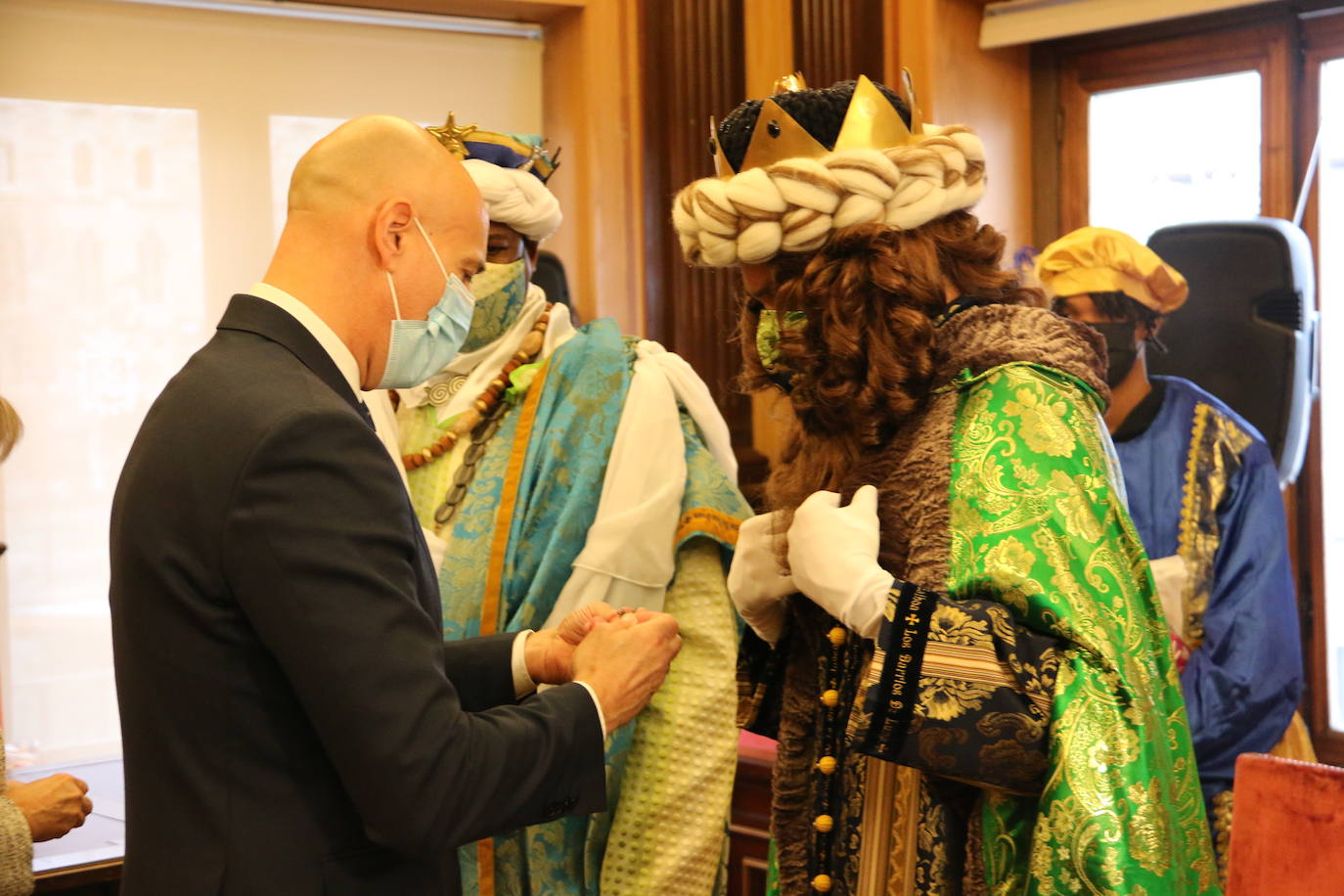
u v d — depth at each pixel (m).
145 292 2.89
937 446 1.22
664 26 3.12
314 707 1.07
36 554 2.80
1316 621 2.70
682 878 1.69
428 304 1.26
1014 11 2.88
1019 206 3.05
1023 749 1.09
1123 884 1.02
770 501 1.41
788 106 1.30
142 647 1.12
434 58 3.11
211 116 2.92
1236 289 2.35
